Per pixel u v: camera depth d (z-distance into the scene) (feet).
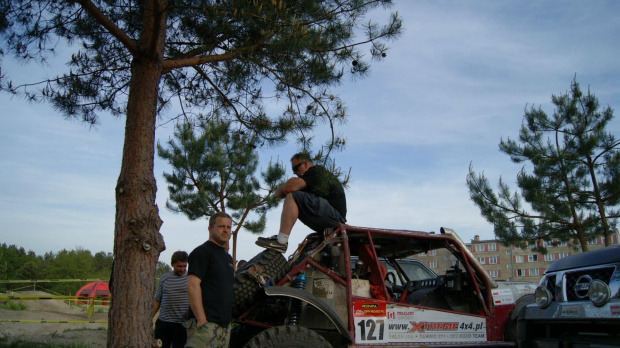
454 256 19.27
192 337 13.69
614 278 14.70
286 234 17.13
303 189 18.28
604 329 15.08
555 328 16.65
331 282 16.89
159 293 20.77
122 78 22.77
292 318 16.01
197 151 45.85
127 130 16.98
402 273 22.61
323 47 20.33
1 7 18.47
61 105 21.22
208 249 14.37
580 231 55.42
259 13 17.56
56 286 159.22
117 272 15.44
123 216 15.87
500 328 18.44
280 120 22.40
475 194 58.75
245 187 49.37
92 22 21.65
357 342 16.21
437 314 17.61
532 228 56.29
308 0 18.85
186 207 48.16
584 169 55.67
